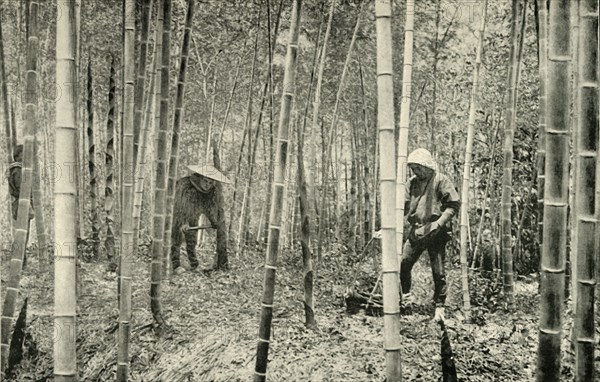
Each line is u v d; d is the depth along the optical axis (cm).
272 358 276
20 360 307
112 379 298
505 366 266
